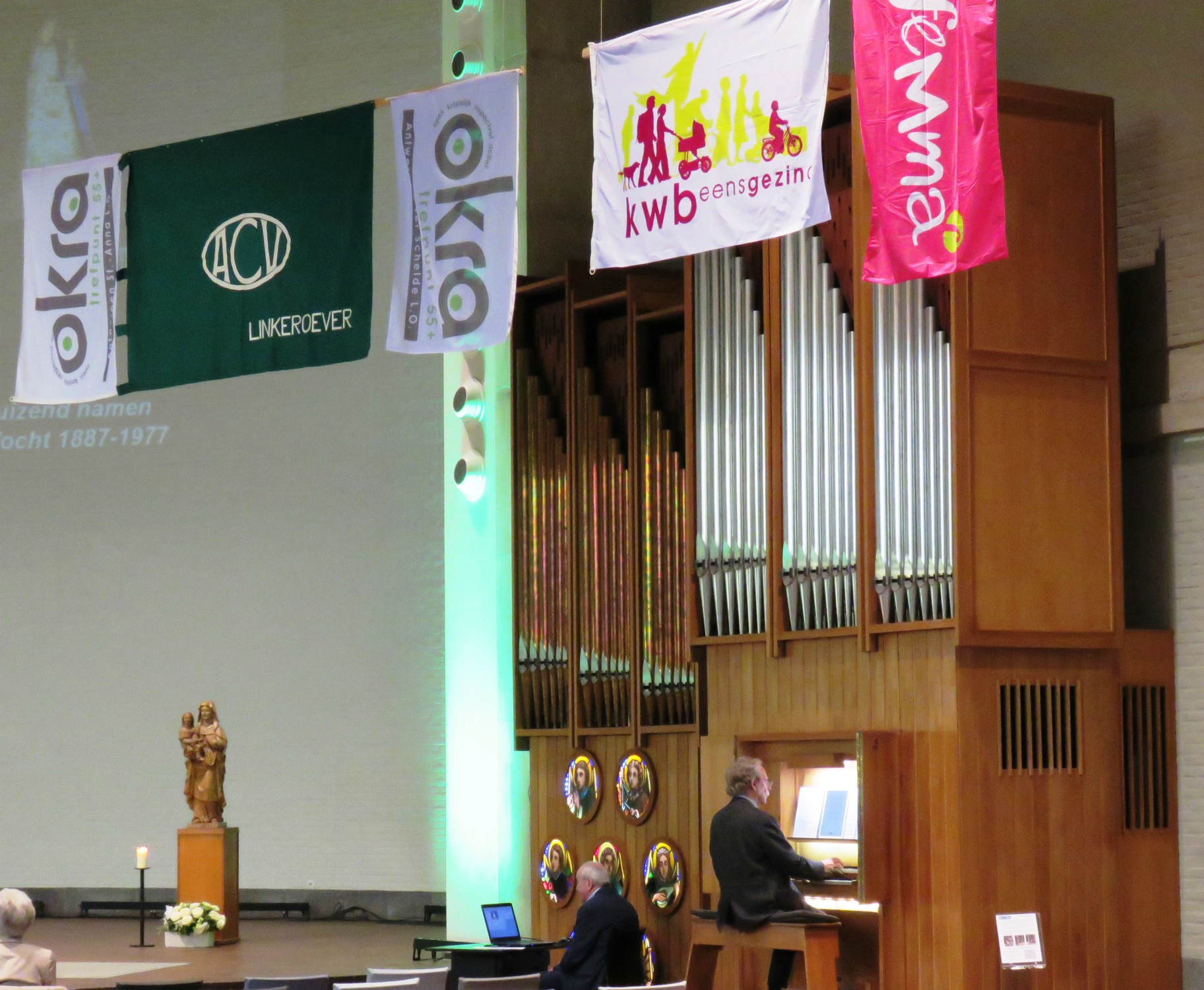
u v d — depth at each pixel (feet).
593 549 40.42
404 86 54.54
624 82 29.96
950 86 25.93
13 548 58.18
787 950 32.19
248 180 35.68
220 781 47.09
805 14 27.94
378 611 53.98
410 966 39.24
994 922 30.86
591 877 32.94
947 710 31.19
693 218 29.04
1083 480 32.12
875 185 25.99
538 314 43.37
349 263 34.53
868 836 31.55
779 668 34.94
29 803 57.11
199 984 30.86
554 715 41.47
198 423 56.90
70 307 36.83
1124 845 32.53
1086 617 31.91
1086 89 36.24
